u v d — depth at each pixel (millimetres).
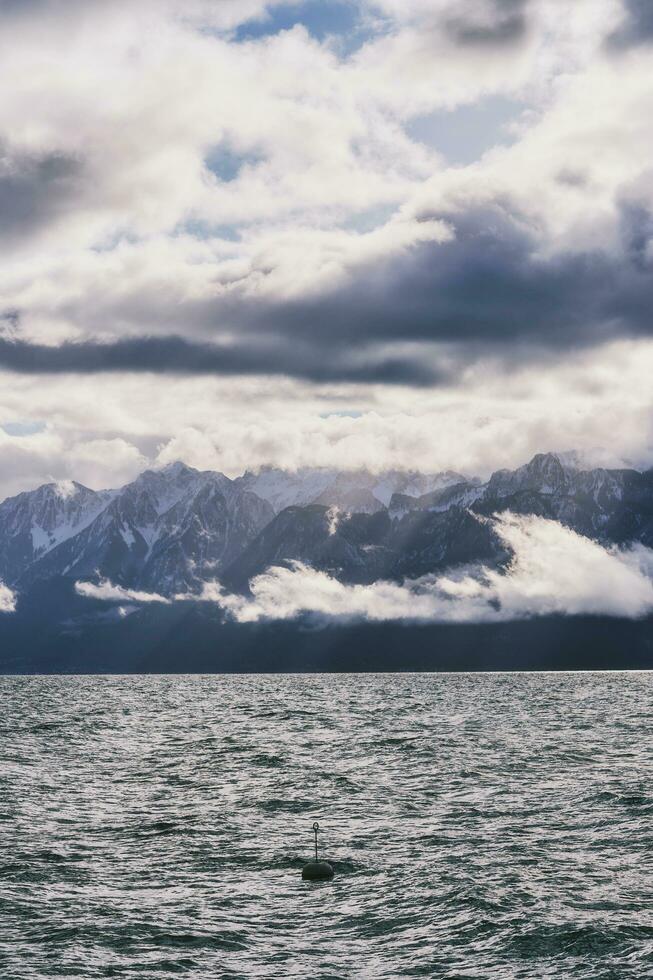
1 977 35312
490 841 56062
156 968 36375
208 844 56438
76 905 44094
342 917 42375
